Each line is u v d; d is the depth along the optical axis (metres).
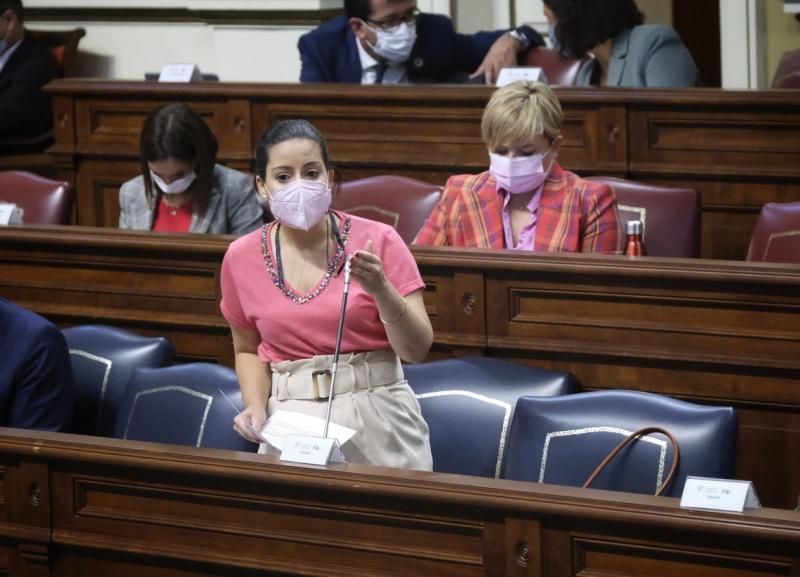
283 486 5.34
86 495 5.75
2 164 13.56
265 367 6.29
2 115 13.80
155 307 8.35
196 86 11.01
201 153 9.02
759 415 6.99
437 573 5.12
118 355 7.61
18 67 13.98
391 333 5.90
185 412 7.03
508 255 7.28
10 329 6.99
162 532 5.60
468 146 10.30
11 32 13.91
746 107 9.52
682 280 6.95
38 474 5.77
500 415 6.73
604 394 6.28
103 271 8.45
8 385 6.89
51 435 5.79
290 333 6.06
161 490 5.58
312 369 6.05
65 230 8.48
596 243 7.93
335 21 11.61
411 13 11.27
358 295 6.01
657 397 6.18
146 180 9.16
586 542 4.84
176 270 8.25
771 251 8.24
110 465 5.62
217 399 6.97
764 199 9.63
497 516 4.98
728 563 4.65
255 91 10.79
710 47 16.47
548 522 4.89
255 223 9.28
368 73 11.41
